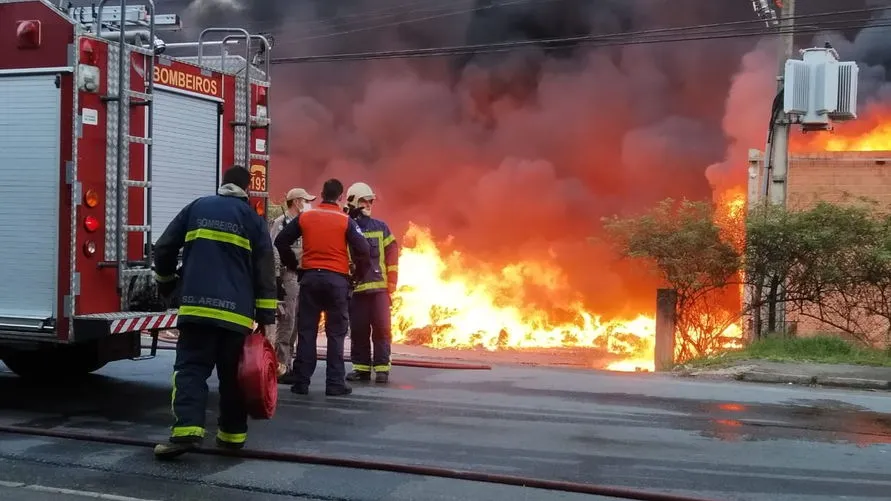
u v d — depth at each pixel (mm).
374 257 7781
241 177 5195
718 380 8469
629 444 5461
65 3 7574
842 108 11297
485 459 5016
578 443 5461
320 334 12711
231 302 4844
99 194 5754
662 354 10117
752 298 10867
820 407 6957
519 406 6707
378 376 7801
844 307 10602
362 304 7789
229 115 7125
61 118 5664
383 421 6043
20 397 6871
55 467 4762
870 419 6461
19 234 5777
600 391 7531
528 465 4891
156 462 4863
